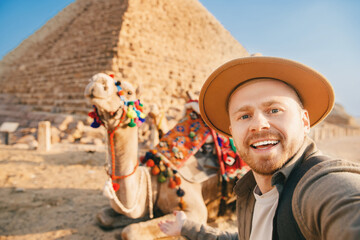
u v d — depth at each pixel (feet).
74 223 11.71
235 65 3.86
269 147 3.51
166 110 53.78
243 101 3.82
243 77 3.98
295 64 3.56
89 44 66.39
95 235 10.52
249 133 3.65
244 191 4.73
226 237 5.55
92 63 59.21
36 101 63.87
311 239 2.79
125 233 8.00
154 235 8.18
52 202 14.40
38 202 14.32
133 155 8.04
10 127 38.27
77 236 10.44
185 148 9.89
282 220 3.22
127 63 58.34
